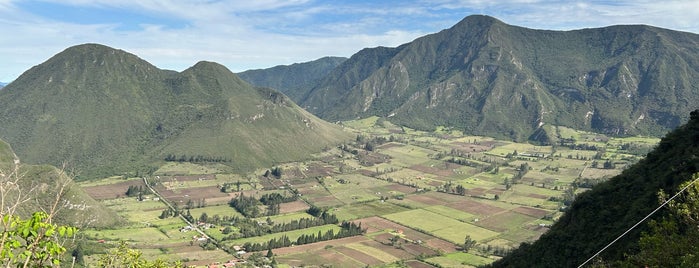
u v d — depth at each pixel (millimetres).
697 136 78125
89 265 138375
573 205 92438
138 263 45500
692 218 38062
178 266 51656
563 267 78812
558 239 86875
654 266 35250
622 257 64312
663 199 44969
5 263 19734
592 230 80500
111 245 174375
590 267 52219
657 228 39281
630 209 76125
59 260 21859
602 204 84688
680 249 34500
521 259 93500
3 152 181250
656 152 86125
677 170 73438
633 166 90938
